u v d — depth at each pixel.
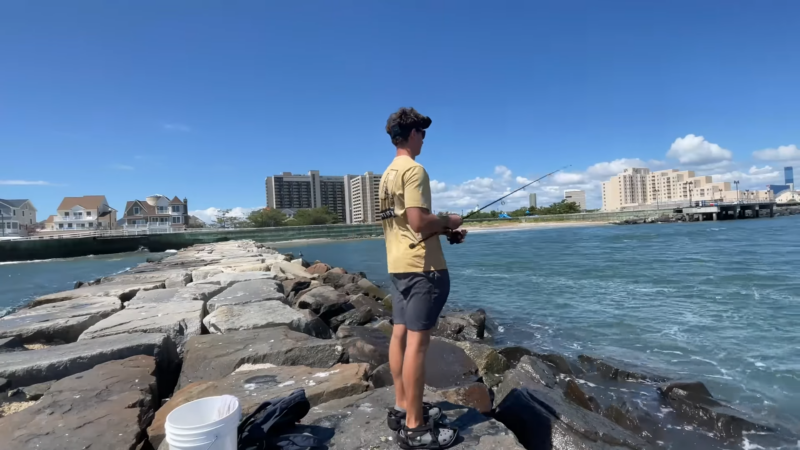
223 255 22.64
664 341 8.70
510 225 88.44
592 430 4.25
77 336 7.02
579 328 10.00
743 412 5.64
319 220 83.38
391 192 2.69
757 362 7.37
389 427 3.00
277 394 3.92
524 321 10.88
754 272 16.55
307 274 15.98
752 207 91.62
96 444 3.25
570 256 26.19
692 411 5.52
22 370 4.82
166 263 18.89
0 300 16.88
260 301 8.35
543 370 6.15
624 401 5.89
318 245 51.31
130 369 4.78
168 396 5.55
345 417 3.22
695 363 7.45
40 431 3.41
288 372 4.56
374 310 11.20
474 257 28.09
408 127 2.80
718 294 12.84
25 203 87.44
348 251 40.59
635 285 15.07
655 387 6.40
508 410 4.41
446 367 6.09
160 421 3.61
